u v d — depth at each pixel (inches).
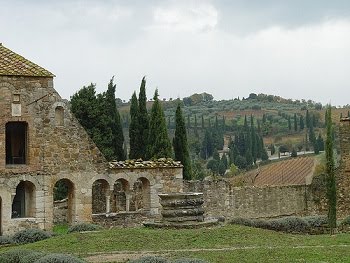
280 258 1150.3
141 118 2475.4
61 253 1164.5
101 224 1841.8
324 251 1219.2
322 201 2224.4
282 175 2564.0
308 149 6131.9
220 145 6456.7
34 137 1788.9
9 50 1879.9
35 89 1802.4
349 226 1684.3
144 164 1913.1
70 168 1831.9
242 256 1168.8
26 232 1508.4
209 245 1284.4
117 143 2559.1
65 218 2070.6
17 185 1769.2
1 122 1740.9
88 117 2500.0
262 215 2148.1
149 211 1907.0
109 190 1871.3
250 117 7746.1
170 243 1302.9
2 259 1109.1
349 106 5236.2
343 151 2145.7
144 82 2498.8
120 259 1163.9
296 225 1599.4
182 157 2363.4
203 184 2030.0
